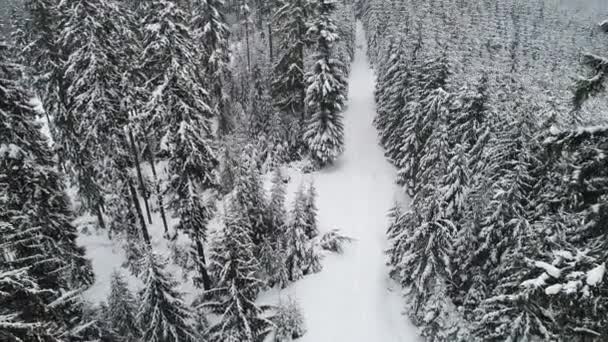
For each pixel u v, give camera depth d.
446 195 18.59
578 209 7.54
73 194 34.47
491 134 20.47
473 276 16.20
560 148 7.13
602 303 6.73
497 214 14.95
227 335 14.77
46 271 13.20
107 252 26.97
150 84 19.36
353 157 34.75
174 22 18.03
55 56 25.16
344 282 20.70
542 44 76.88
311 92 30.67
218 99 32.47
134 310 16.31
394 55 35.38
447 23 68.25
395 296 19.58
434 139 21.97
